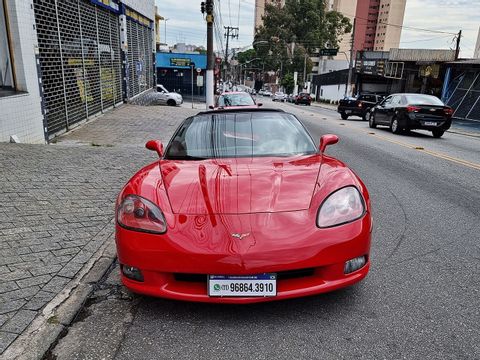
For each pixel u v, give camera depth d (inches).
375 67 1578.5
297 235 98.0
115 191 209.8
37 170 240.4
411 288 119.1
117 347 92.6
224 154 141.9
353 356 88.7
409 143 462.3
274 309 107.3
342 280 101.7
